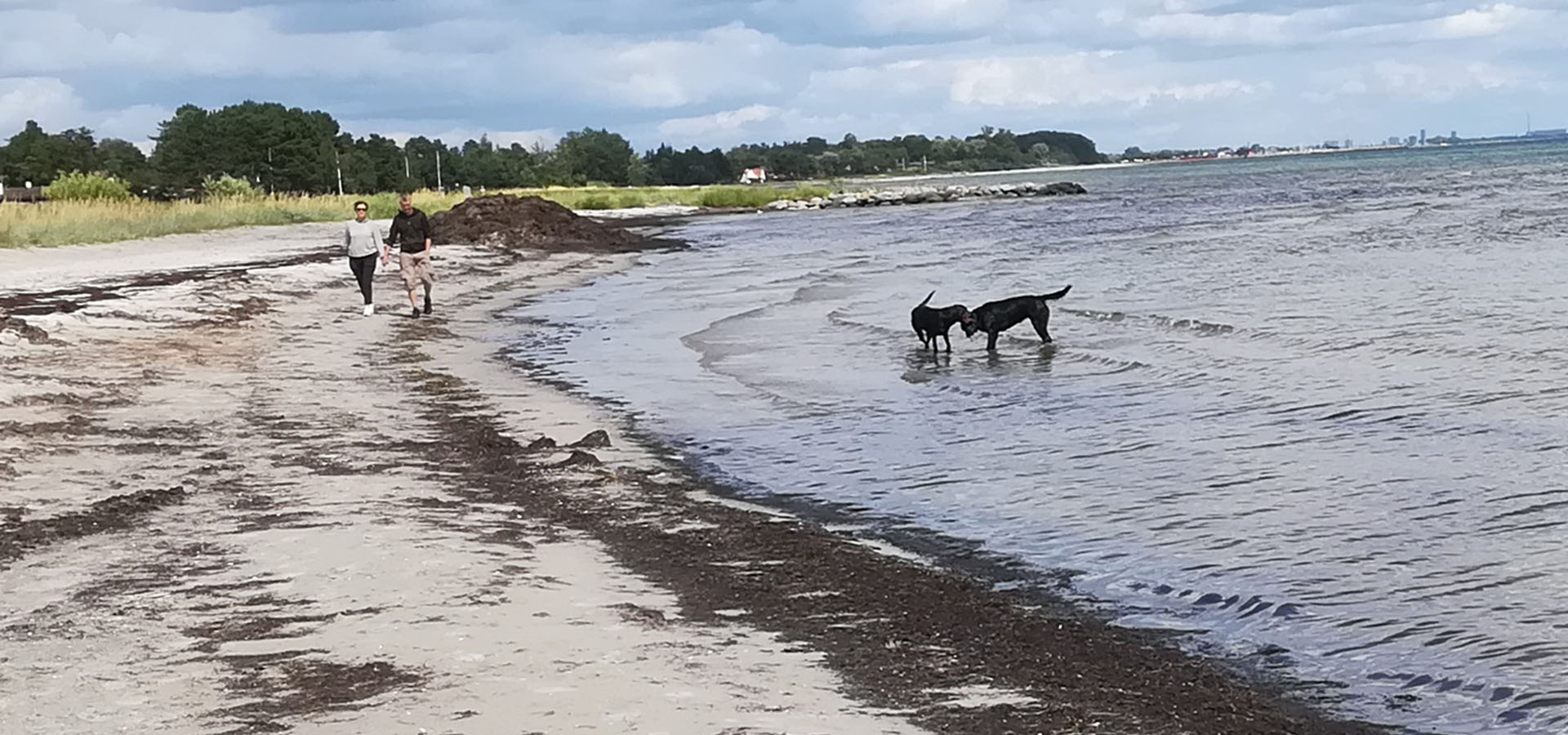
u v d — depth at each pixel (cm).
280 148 15362
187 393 1620
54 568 861
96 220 4759
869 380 1819
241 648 696
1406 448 1230
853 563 941
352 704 611
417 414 1566
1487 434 1270
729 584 881
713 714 615
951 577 905
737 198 10238
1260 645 753
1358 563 890
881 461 1302
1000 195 11162
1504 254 3247
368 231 2625
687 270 4000
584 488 1183
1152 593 856
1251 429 1367
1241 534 977
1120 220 6172
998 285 3125
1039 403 1584
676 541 997
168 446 1302
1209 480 1150
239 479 1160
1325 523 992
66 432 1335
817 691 668
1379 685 686
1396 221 4847
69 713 599
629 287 3488
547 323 2645
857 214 8181
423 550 909
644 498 1149
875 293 3028
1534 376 1588
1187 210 6956
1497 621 764
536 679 654
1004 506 1105
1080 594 861
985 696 670
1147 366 1822
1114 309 2542
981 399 1631
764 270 3862
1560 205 5369
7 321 2017
